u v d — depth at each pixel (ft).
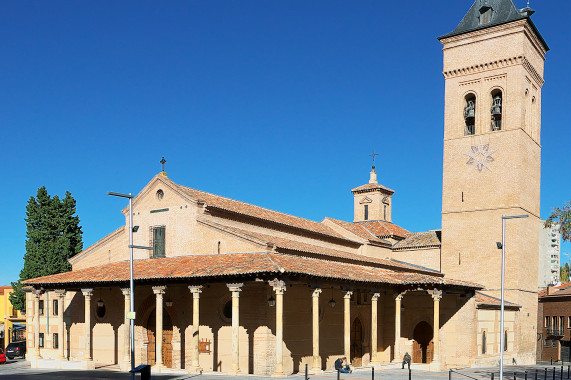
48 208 236.63
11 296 248.11
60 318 153.79
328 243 184.85
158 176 155.84
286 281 119.14
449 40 207.10
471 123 204.95
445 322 163.94
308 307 143.54
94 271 152.56
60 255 231.71
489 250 192.65
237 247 141.18
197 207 148.36
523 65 193.57
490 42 198.18
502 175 192.85
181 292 144.66
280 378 114.32
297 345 138.41
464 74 203.62
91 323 159.43
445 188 204.33
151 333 151.33
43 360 156.66
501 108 196.75
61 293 152.15
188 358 141.38
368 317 170.81
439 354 158.40
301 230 171.73
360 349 168.86
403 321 172.76
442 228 203.62
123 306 154.20
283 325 134.31
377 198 229.25
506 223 190.39
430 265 208.95
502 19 197.36
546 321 282.36
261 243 137.28
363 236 201.77
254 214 160.76
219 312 137.90
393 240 218.79
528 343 198.08
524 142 194.49
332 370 148.36
